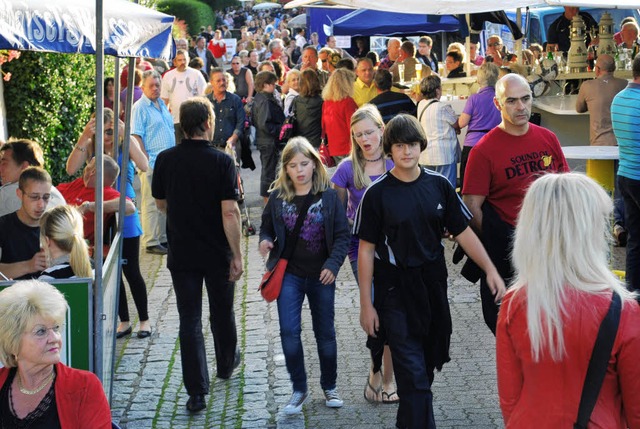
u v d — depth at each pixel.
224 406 7.30
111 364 6.73
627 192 8.89
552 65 14.66
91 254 8.18
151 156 12.51
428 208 5.79
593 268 3.59
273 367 8.12
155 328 9.43
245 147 14.83
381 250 5.88
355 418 6.85
